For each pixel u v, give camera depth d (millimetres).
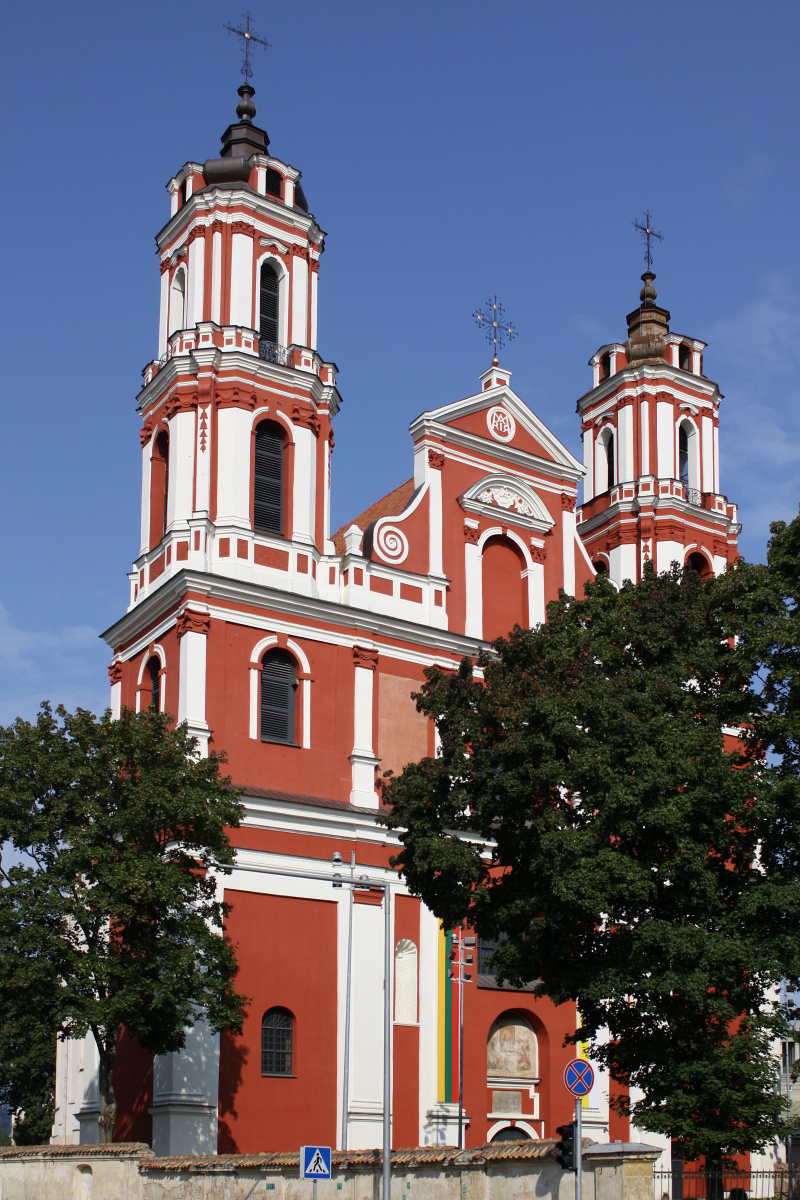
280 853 43812
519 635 36906
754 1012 35812
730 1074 32625
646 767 32375
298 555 47438
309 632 46781
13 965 34781
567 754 33281
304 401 49125
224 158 51062
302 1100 42031
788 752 35594
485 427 52969
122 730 38281
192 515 46688
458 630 50344
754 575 36875
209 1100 40125
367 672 47531
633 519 58625
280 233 50531
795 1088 51531
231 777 43000
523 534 52969
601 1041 48031
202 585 44750
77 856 35531
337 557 48531
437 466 51406
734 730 56156
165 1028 36219
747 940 32500
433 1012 45469
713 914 33844
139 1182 33531
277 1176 32344
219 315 48750
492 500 52500
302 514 48031
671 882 33438
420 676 49000
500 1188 30000
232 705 44656
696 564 59219
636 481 59000
